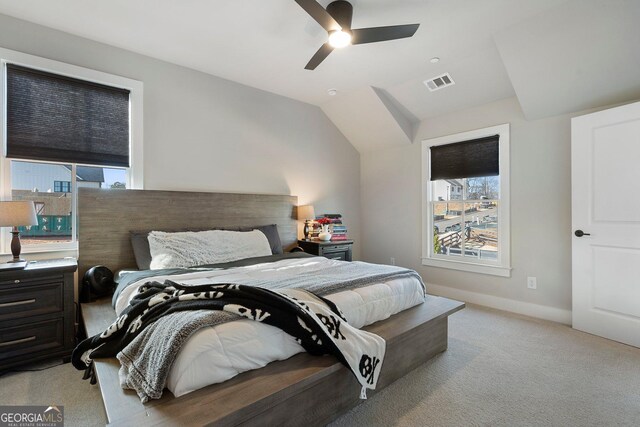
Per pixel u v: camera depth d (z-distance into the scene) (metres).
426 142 4.14
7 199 2.42
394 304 2.13
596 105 2.78
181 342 1.21
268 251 3.32
